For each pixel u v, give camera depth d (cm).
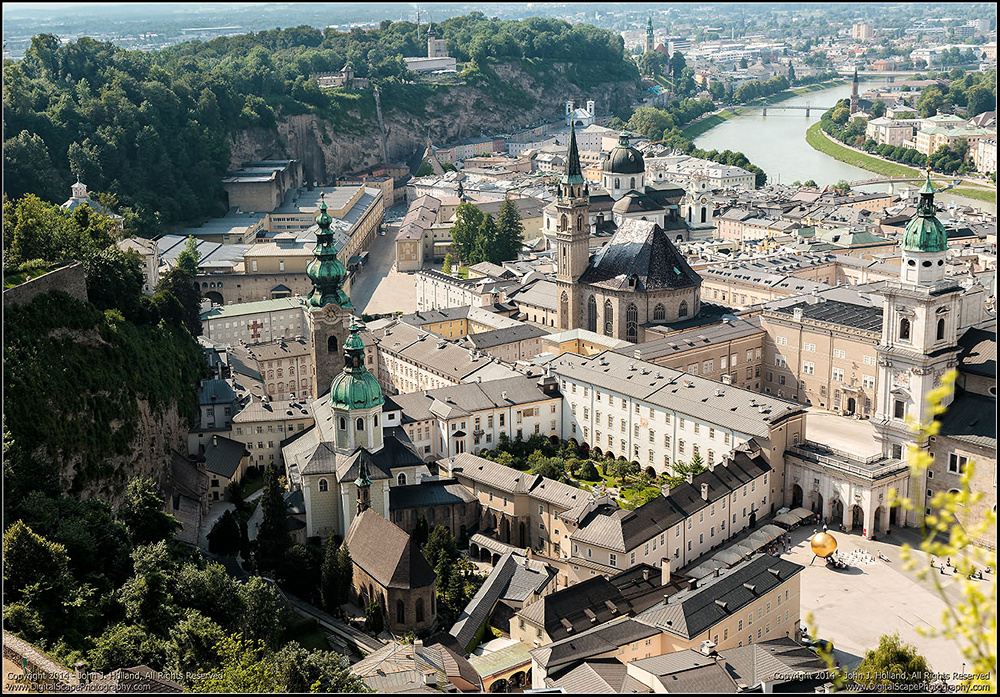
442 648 16950
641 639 16588
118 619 15838
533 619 17625
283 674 14175
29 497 17662
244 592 16788
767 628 17812
